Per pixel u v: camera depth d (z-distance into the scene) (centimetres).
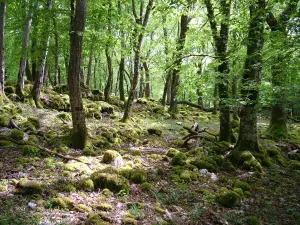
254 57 755
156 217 523
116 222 490
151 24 1714
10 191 547
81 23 826
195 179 747
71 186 595
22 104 1419
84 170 689
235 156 920
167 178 740
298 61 625
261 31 744
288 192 739
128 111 1437
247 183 755
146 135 1290
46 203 516
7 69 2466
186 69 1016
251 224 549
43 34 1213
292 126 1795
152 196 623
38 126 1095
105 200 573
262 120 2114
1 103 1237
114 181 620
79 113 888
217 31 994
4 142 838
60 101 1603
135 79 1409
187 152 970
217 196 639
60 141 899
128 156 870
